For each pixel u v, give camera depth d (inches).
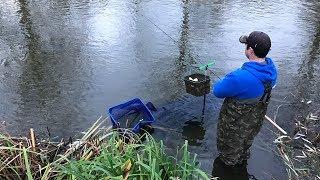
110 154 146.6
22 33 309.9
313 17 345.4
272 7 362.9
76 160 154.9
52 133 205.3
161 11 349.1
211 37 305.6
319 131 207.6
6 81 249.9
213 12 348.8
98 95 238.1
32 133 172.9
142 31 313.9
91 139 171.2
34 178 148.9
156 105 227.8
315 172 179.9
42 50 286.4
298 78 259.4
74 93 239.5
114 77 255.9
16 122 213.3
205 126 209.9
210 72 260.4
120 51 285.7
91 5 358.0
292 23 333.7
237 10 354.3
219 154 185.6
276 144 197.5
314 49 295.1
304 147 196.2
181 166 149.5
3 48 288.8
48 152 164.9
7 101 230.7
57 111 223.3
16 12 343.6
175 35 308.2
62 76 256.4
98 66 267.6
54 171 145.9
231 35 309.4
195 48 289.9
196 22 329.4
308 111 225.5
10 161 149.6
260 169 181.6
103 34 309.0
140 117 209.9
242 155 180.7
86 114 221.0
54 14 340.5
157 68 266.1
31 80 251.8
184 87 245.4
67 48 289.3
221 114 169.9
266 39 148.6
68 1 366.0
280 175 178.5
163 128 207.6
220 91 157.8
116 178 134.4
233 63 271.4
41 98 234.4
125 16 338.0
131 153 149.6
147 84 249.0
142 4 362.3
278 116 220.4
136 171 144.7
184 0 371.2
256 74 151.6
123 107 208.7
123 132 182.7
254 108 159.9
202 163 184.5
